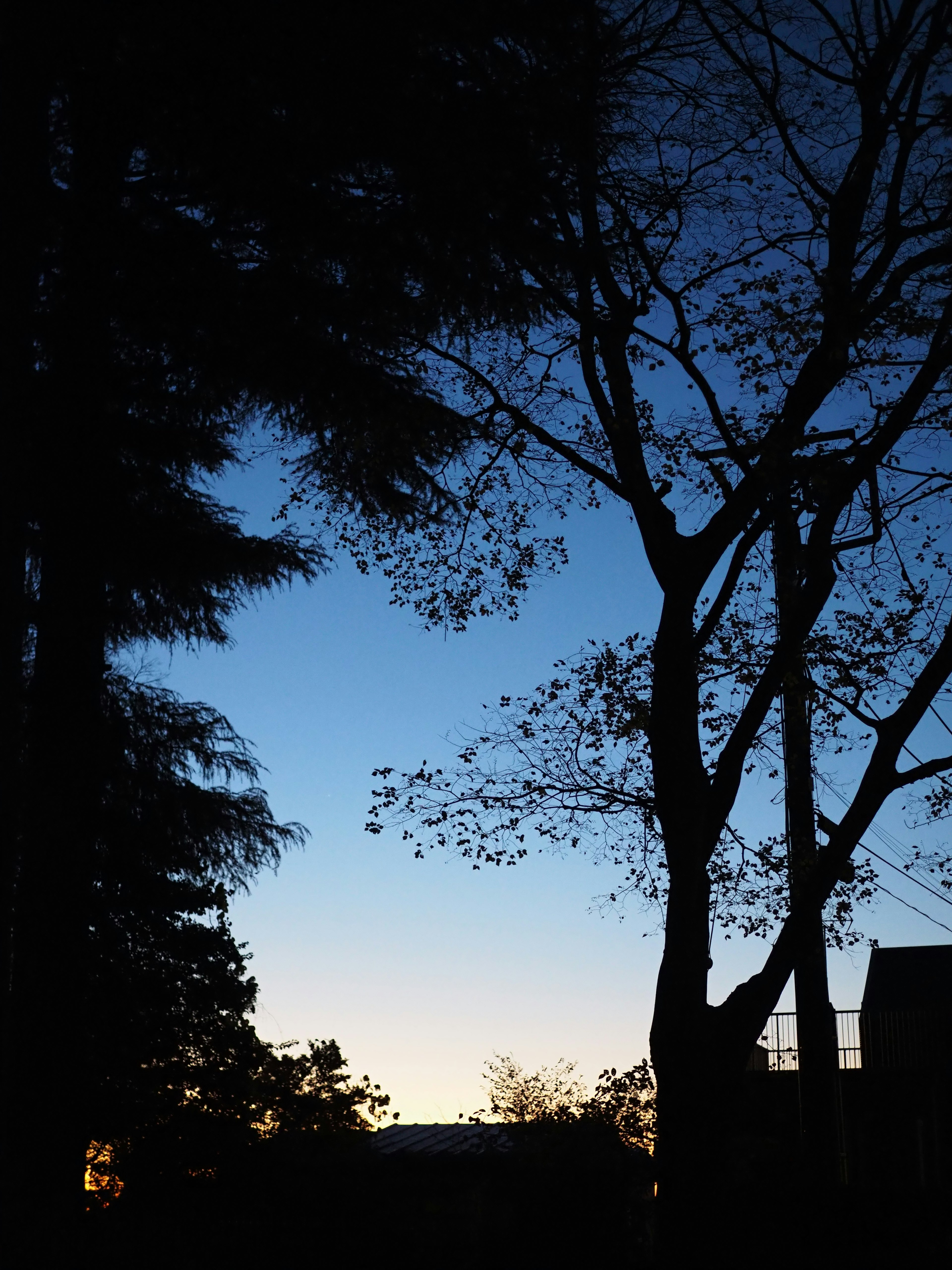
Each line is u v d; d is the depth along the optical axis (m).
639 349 13.89
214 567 15.10
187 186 13.44
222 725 16.89
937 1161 20.62
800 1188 12.96
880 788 12.02
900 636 14.42
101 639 13.74
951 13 12.55
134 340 13.48
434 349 15.34
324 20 11.70
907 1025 21.86
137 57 12.04
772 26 13.76
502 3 12.42
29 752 13.07
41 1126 12.66
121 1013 14.83
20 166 11.57
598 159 14.12
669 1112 11.38
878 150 13.05
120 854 14.85
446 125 12.05
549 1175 12.09
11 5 11.85
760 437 13.32
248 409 15.70
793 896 14.09
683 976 11.80
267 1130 15.48
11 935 10.55
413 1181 12.37
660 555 13.38
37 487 12.30
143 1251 11.76
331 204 12.73
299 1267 11.71
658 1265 11.12
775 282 12.49
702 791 12.52
